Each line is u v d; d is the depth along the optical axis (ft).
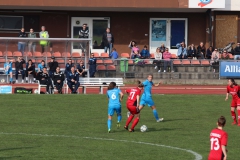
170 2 273.95
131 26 289.74
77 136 142.82
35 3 270.26
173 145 132.16
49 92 220.02
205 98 209.97
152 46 291.58
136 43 290.35
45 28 285.43
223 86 251.80
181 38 291.38
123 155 120.78
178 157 119.14
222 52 274.98
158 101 201.98
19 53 238.89
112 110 147.64
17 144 132.16
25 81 234.58
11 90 220.64
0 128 153.07
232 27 288.71
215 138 96.27
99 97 207.31
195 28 290.97
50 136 142.51
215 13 287.69
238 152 125.49
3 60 236.43
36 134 145.18
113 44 287.89
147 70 257.34
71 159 116.47
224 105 195.00
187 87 246.68
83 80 226.38
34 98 202.59
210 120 167.94
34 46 239.09
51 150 125.49
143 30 290.35
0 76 236.43
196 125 159.84
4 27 282.56
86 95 211.00
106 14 288.51
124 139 139.23
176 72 257.96
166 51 265.13
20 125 157.48
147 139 139.33
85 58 240.32
